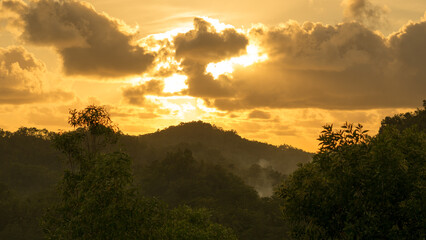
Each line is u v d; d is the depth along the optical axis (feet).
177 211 128.16
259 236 476.95
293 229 60.59
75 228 70.95
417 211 49.24
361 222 52.13
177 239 108.17
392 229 50.75
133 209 70.59
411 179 51.42
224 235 128.16
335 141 57.62
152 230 73.82
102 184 69.62
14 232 471.62
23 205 507.30
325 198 55.06
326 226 56.70
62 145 80.43
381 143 52.90
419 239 49.83
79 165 82.94
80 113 81.87
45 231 79.20
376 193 51.98
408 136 57.57
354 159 54.65
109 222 68.64
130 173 72.13
